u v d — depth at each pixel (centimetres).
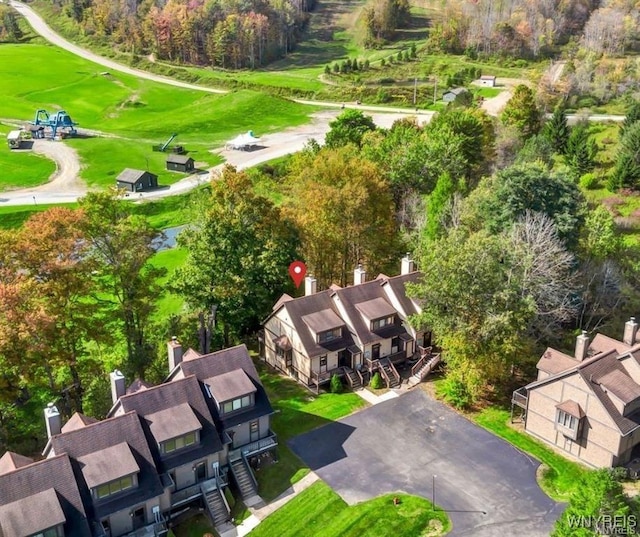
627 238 8481
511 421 5572
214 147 14800
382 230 7719
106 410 5366
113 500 4134
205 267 6391
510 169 7400
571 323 7212
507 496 4662
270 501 4647
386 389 6050
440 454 5134
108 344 5638
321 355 6028
